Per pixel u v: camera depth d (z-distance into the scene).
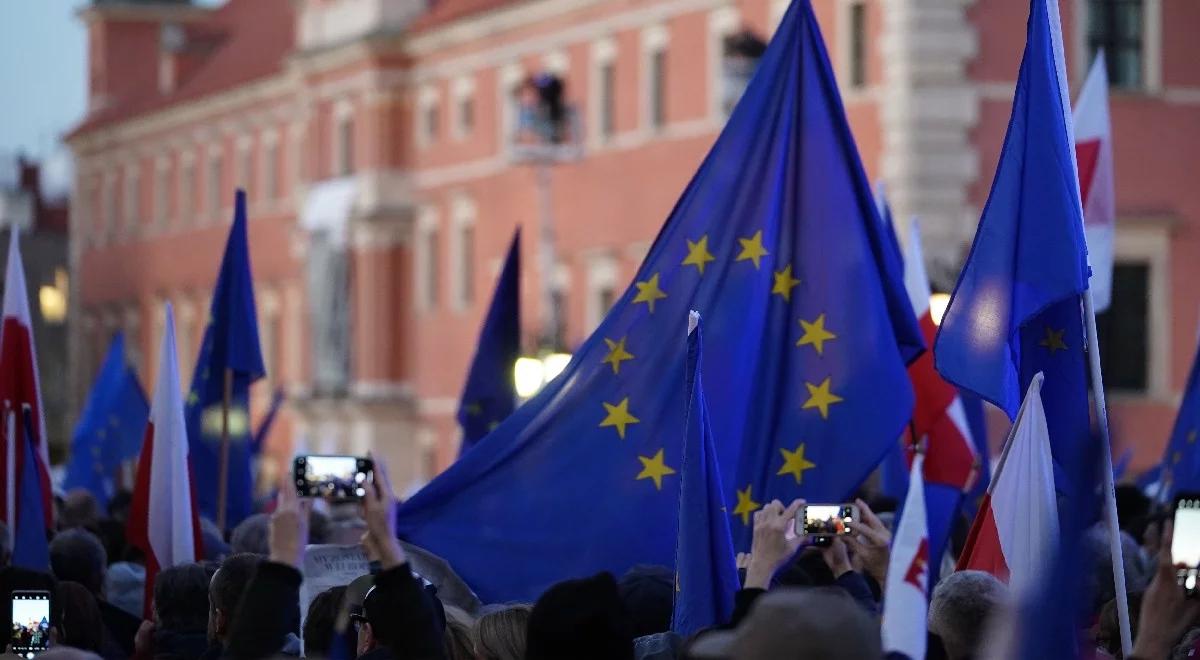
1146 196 51.28
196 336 96.62
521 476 15.40
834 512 11.47
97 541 16.78
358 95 79.25
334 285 81.06
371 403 77.81
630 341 15.39
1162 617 8.27
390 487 9.63
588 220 64.38
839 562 11.73
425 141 76.06
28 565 17.95
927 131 50.59
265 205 88.75
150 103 102.12
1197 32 51.62
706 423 12.44
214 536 17.69
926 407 17.64
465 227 73.31
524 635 11.41
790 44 15.53
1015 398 13.45
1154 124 51.31
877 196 19.89
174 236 98.62
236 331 20.38
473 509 15.44
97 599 16.67
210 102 93.88
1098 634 13.07
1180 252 51.44
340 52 79.88
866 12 52.25
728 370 15.20
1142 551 16.48
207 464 20.89
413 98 77.31
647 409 15.34
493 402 21.69
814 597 7.70
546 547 15.30
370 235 78.12
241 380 20.81
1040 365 13.81
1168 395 51.06
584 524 15.25
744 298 15.28
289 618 9.84
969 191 50.88
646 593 13.20
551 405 15.41
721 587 12.34
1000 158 13.54
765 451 15.13
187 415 20.80
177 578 13.92
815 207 15.38
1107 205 18.64
